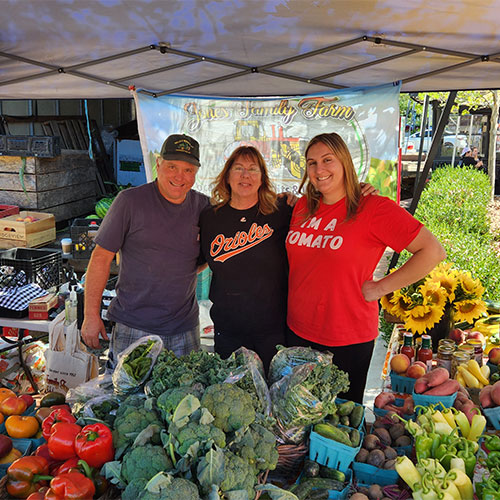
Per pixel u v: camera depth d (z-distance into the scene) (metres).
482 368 3.33
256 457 1.96
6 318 4.30
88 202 9.90
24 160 8.54
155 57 3.64
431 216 11.11
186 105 4.79
